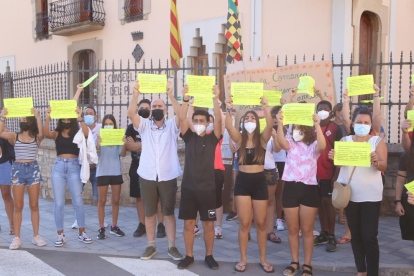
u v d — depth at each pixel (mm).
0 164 5887
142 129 4938
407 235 4414
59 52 14242
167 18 11172
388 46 10180
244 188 4535
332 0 8398
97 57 12961
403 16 10688
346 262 4715
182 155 7555
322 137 4227
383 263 4621
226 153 6922
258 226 4582
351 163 3951
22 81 10320
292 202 4363
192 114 4871
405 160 4426
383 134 5863
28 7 15258
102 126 5898
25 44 15531
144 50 11742
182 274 4473
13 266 4688
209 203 4582
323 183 5234
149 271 4562
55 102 5176
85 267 4680
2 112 5238
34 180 5395
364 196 4078
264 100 4469
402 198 4434
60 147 5484
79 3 12898
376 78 9859
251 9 9516
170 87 4840
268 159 5543
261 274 4488
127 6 12102
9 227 6398
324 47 8555
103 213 5832
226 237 5855
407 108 4742
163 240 5738
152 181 4848
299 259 4879
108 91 12242
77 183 5523
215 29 10094
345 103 4801
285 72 6312
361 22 9586
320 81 6133
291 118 4254
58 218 5441
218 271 4574
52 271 4543
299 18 8852
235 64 6430
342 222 6441
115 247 5426
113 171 5816
